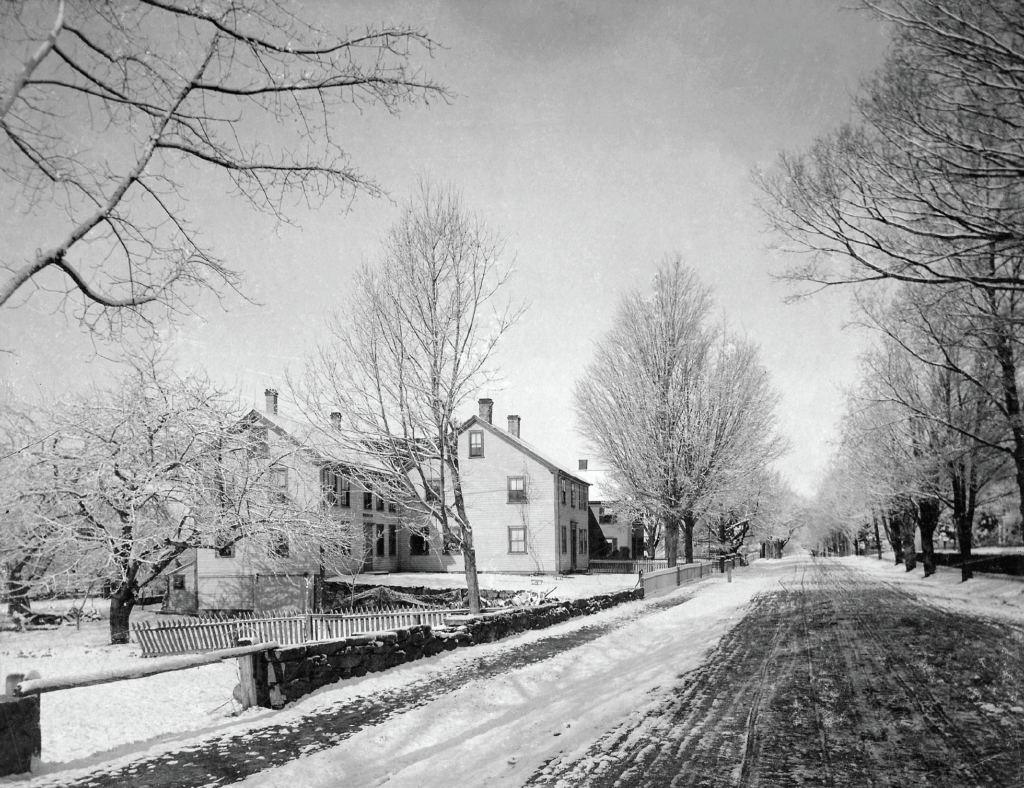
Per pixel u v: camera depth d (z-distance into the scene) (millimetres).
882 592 26875
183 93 5336
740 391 36312
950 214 11758
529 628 17469
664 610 23328
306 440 23453
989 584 26172
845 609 20578
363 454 19578
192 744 7109
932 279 12297
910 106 11602
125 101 5238
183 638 16172
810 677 10234
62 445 15352
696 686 9867
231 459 22844
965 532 28766
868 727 7320
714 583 37969
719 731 7293
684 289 36844
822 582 34969
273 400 31391
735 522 55312
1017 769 5871
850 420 30219
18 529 13406
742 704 8586
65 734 7746
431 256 18906
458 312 18938
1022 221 11422
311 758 6578
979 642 13266
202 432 20797
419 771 6227
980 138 11375
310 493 25453
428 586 33406
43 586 15211
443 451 19094
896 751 6445
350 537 27328
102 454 17250
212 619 22000
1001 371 20656
